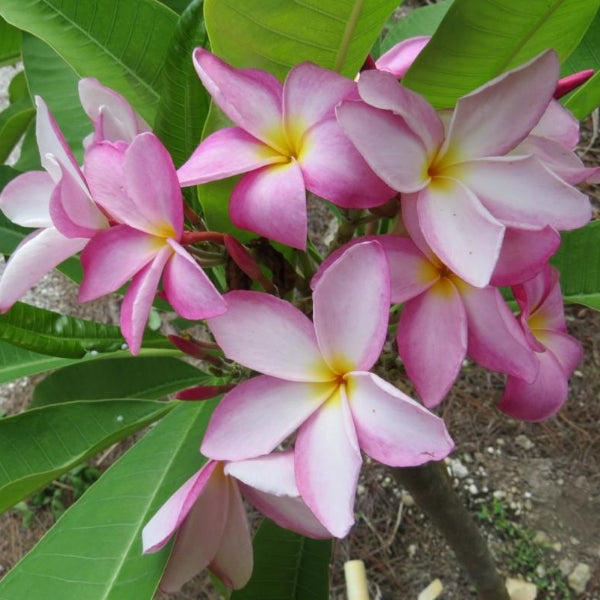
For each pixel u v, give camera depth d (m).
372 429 0.23
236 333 0.25
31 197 0.28
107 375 0.46
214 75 0.24
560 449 0.77
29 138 0.64
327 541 0.43
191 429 0.36
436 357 0.24
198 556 0.28
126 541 0.31
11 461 0.36
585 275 0.37
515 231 0.23
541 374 0.28
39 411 0.37
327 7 0.25
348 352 0.24
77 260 0.43
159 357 0.47
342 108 0.22
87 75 0.36
